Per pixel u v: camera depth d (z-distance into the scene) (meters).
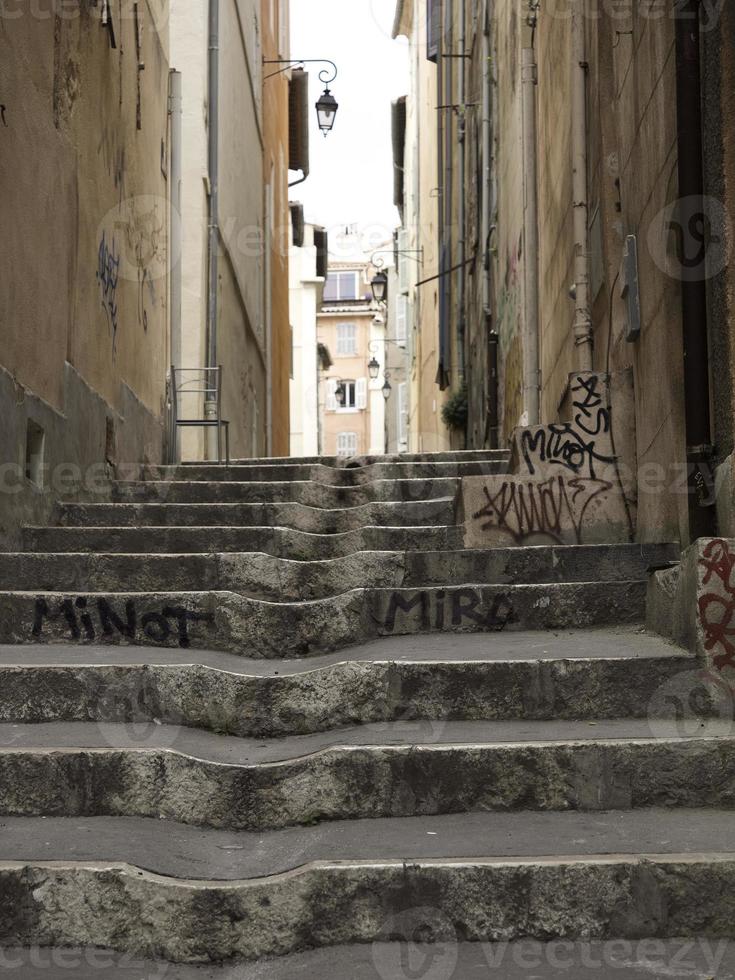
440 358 23.02
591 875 3.08
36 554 5.64
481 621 5.16
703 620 4.10
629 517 6.24
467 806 3.60
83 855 3.17
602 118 6.97
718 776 3.65
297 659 4.94
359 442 61.97
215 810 3.54
